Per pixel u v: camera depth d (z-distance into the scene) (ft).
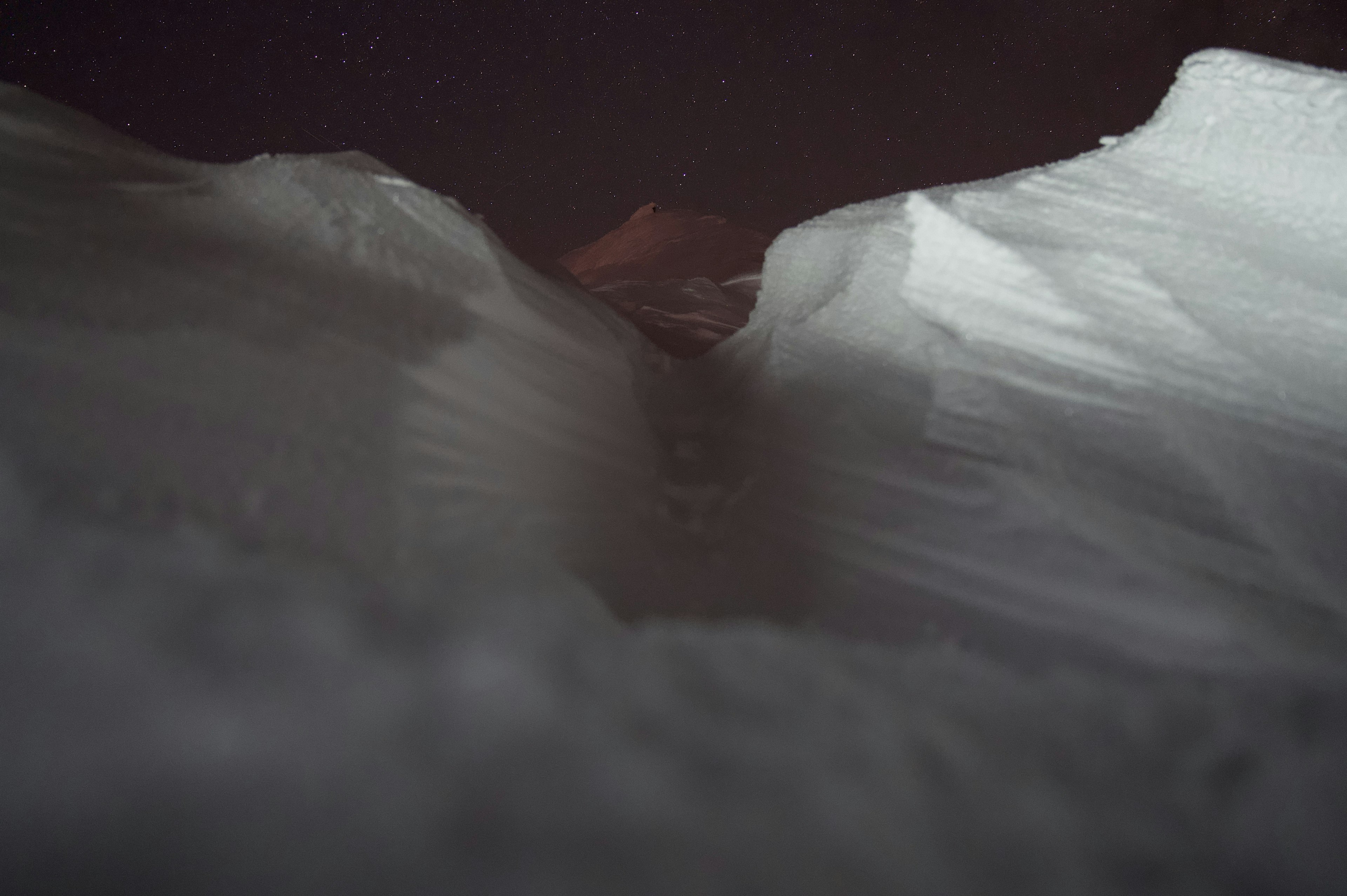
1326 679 5.78
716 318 23.20
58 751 3.01
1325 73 10.22
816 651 5.36
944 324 9.88
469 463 6.72
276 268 7.78
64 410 4.83
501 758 3.54
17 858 2.72
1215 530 7.14
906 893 3.47
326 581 4.37
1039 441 8.00
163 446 4.96
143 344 5.74
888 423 8.61
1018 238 10.61
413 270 9.31
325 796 3.15
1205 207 10.78
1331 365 8.97
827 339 10.57
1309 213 10.31
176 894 2.74
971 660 5.72
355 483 5.63
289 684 3.55
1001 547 6.95
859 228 12.43
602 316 14.73
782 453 8.76
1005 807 4.09
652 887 3.18
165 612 3.69
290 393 6.07
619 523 7.50
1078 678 5.62
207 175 9.54
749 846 3.46
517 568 5.62
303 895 2.83
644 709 4.09
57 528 3.91
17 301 5.54
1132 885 3.83
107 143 9.61
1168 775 4.63
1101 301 9.65
